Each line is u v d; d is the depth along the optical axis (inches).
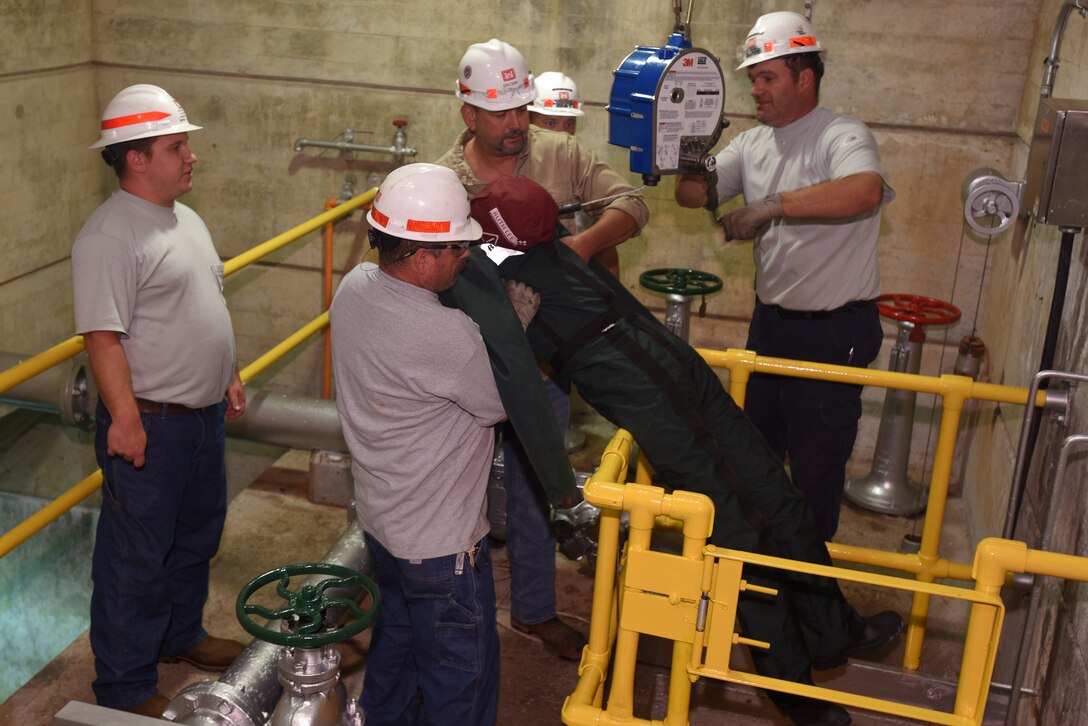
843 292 140.6
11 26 210.5
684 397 102.1
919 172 198.5
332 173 227.5
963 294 203.2
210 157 232.2
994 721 123.6
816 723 110.8
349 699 99.0
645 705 128.1
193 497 127.2
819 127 137.9
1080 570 78.2
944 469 126.6
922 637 131.7
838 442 142.6
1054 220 112.8
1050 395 117.0
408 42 215.3
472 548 101.5
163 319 113.4
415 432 96.6
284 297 239.3
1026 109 184.1
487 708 107.5
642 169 113.0
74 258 108.4
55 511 123.8
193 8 223.5
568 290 103.7
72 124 231.8
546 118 173.8
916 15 190.2
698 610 84.9
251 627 90.4
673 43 110.5
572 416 229.6
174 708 104.4
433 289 95.0
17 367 115.8
